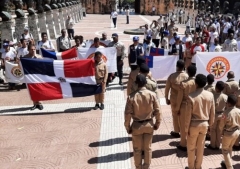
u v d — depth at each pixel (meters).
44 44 12.77
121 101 10.66
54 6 28.27
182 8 45.88
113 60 12.09
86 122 8.88
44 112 9.78
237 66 10.38
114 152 7.09
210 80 6.90
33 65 9.52
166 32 17.03
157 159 6.72
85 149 7.27
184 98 6.66
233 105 5.90
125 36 27.89
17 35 17.48
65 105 10.43
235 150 7.13
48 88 9.67
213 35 17.12
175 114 7.49
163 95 11.24
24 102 10.80
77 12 43.88
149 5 58.38
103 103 10.10
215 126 6.92
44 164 6.64
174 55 11.44
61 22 31.62
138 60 7.47
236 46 13.66
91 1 58.66
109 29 33.72
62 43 13.41
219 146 7.11
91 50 11.88
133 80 7.52
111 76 12.60
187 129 5.69
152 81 6.58
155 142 7.54
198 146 5.85
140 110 5.61
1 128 8.56
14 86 12.42
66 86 9.74
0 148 7.41
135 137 5.73
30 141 7.74
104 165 6.54
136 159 5.81
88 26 37.03
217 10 39.47
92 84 9.73
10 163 6.72
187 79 6.68
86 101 10.82
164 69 11.53
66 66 9.65
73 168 6.45
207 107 5.64
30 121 9.03
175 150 7.11
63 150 7.25
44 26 24.14
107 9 59.12
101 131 8.25
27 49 12.19
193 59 11.76
